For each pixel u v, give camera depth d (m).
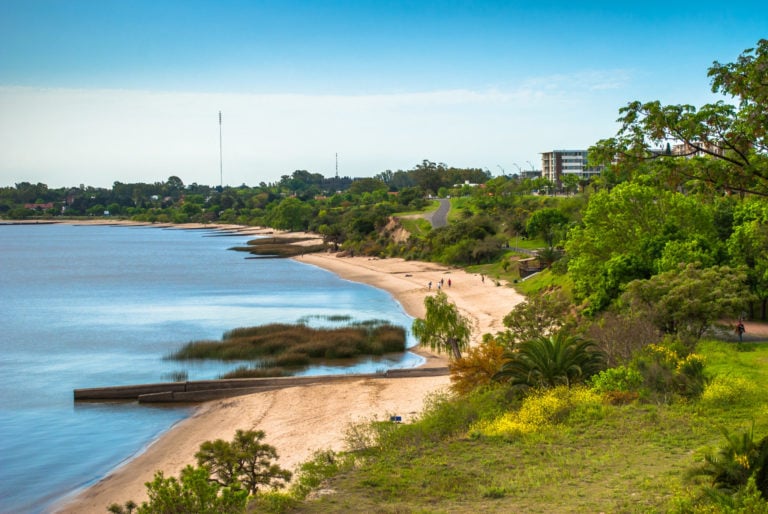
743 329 42.34
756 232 44.00
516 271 100.25
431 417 27.42
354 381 45.09
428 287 98.31
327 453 23.27
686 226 55.16
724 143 13.90
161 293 100.69
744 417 23.36
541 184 198.62
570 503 16.62
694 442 21.23
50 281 118.88
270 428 36.12
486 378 33.62
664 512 15.20
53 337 66.19
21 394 45.53
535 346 29.78
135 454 34.16
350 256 153.62
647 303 39.84
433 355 54.41
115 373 51.12
